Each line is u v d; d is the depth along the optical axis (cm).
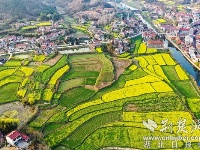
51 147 18400
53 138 19300
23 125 19962
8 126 18875
